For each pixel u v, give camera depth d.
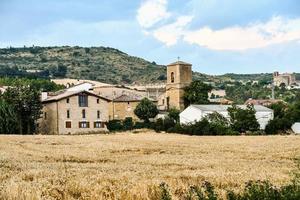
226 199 22.69
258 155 52.72
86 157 49.25
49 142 70.75
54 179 28.45
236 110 105.44
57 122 114.00
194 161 43.97
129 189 24.38
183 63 132.12
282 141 73.44
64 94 117.88
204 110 109.38
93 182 26.75
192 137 86.06
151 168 37.12
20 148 59.91
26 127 110.81
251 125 103.69
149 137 85.69
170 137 86.19
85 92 117.25
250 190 21.41
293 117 114.81
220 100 178.62
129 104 133.50
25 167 36.69
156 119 124.38
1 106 105.19
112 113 132.12
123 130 118.69
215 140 77.88
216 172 33.09
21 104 109.12
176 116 119.19
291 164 41.84
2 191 24.16
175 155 52.62
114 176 29.92
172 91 133.25
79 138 80.75
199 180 29.05
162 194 22.70
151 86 197.88
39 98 112.31
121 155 53.00
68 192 24.84
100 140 76.31
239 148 62.44
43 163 40.44
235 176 30.59
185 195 23.36
